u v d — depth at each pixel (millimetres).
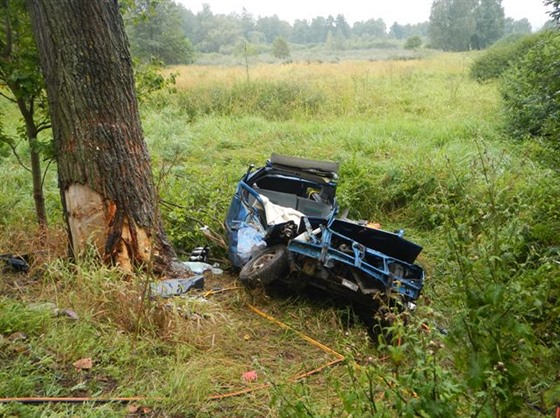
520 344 2611
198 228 7199
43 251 5598
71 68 4988
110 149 5160
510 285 2672
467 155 10047
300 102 17391
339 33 113812
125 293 4570
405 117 15688
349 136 12648
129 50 5359
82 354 3912
